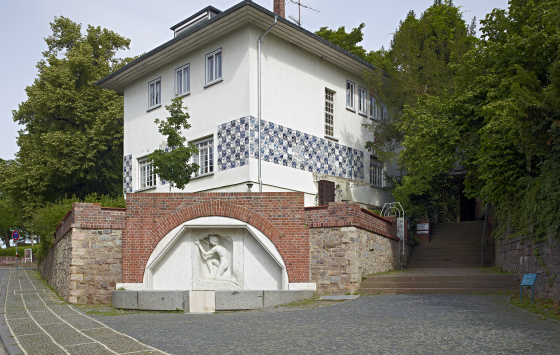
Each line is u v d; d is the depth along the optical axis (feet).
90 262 55.06
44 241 86.07
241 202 55.06
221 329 35.32
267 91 70.38
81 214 55.31
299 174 73.41
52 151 102.37
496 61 54.19
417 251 77.20
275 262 54.65
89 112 110.42
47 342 32.63
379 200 87.71
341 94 83.30
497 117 47.21
